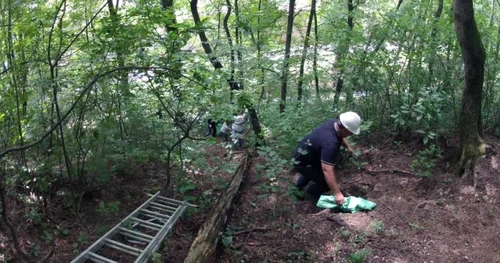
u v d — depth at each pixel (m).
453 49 5.34
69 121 4.33
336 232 4.05
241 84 6.86
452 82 5.41
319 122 6.09
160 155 5.59
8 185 3.81
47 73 4.15
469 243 3.77
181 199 5.00
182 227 4.39
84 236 3.84
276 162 4.74
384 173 5.21
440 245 3.74
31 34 3.81
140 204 4.73
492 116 5.64
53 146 4.16
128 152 5.00
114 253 3.71
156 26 4.63
